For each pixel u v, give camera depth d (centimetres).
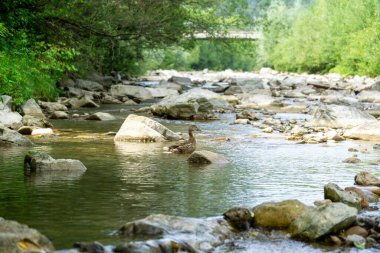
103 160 1162
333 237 669
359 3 7262
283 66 9962
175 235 658
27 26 2302
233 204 813
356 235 672
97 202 816
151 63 6475
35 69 1945
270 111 2455
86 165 1102
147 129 1463
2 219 631
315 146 1416
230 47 4262
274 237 683
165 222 680
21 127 1575
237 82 3938
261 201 832
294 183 959
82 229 685
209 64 11394
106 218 734
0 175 990
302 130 1712
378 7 6725
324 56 8094
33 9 2277
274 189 912
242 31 4450
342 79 5228
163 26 3241
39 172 1022
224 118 2153
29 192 868
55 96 2620
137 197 848
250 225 723
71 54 2122
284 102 2898
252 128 1825
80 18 2600
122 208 785
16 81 1809
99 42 3362
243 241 668
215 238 664
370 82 4528
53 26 2425
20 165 1082
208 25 3844
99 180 962
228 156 1243
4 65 1720
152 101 3030
